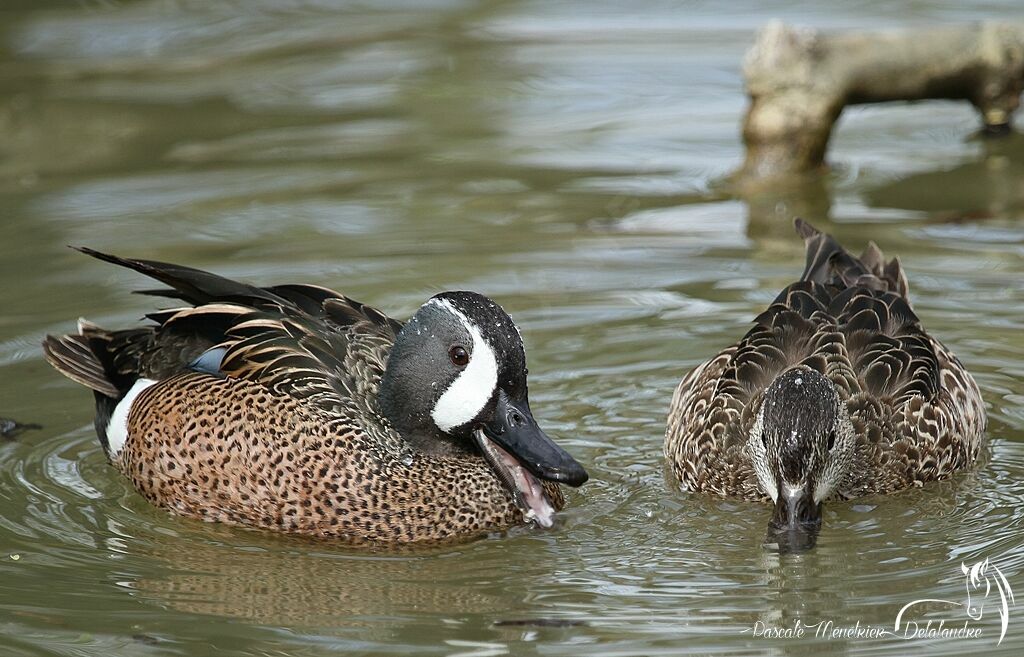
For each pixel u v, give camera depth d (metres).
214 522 11.73
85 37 25.58
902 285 13.62
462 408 11.41
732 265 16.11
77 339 13.16
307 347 11.95
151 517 11.82
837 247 14.00
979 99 20.11
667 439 12.83
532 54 24.59
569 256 16.38
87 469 12.55
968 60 19.64
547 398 13.48
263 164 19.69
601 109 21.91
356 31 26.06
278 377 11.75
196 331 12.49
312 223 17.44
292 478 11.45
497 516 11.68
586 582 10.47
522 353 11.34
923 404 12.27
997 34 19.78
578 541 11.28
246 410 11.64
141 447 12.02
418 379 11.58
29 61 24.45
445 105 22.23
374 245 16.70
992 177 18.91
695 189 18.62
